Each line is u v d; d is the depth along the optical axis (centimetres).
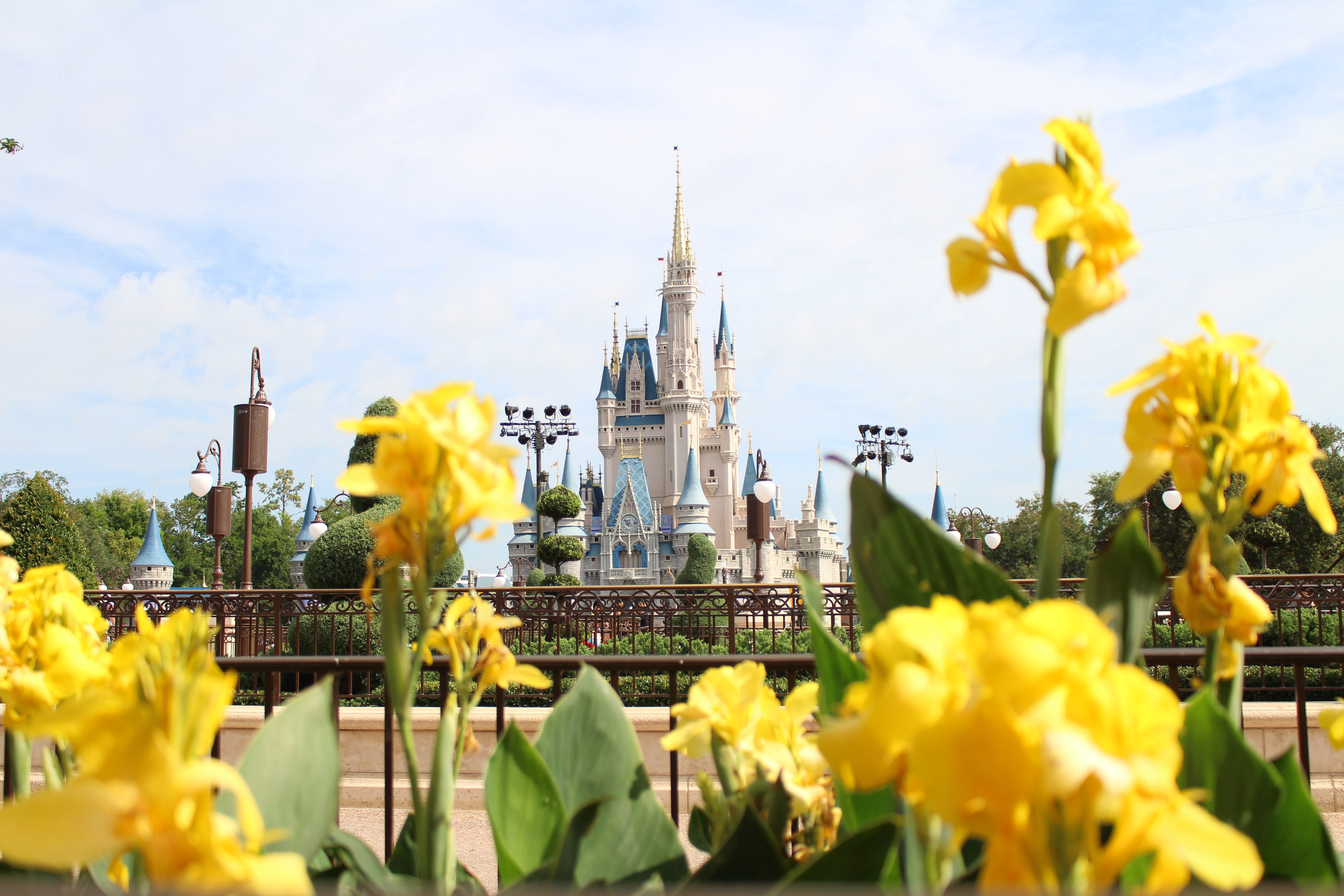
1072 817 77
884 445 3109
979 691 79
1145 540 134
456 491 124
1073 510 5531
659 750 775
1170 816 81
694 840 191
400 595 128
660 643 1138
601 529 9162
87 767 79
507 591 1110
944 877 96
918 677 83
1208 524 133
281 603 1067
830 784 181
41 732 79
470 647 180
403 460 123
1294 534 3534
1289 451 126
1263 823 129
